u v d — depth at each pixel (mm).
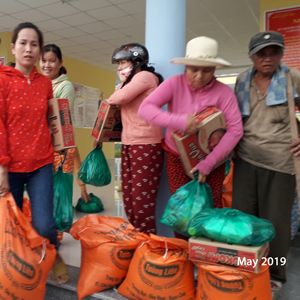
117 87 2109
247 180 1885
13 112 1646
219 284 1499
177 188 1931
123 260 1852
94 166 2160
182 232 1743
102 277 1825
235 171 1960
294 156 1728
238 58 8859
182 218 1703
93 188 5215
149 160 1912
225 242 1520
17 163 1677
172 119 1650
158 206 2184
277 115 1767
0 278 1523
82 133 9156
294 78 1763
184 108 1791
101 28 6711
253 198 1900
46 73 2404
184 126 1633
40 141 1747
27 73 1734
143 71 1935
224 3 5328
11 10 5762
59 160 2223
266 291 1543
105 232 1951
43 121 1771
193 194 1734
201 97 1774
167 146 1910
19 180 1755
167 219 1750
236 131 1729
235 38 7184
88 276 1853
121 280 1876
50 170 1804
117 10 5742
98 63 9742
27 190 1797
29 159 1699
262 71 1744
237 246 1478
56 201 1979
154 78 1958
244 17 5926
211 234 1537
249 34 6914
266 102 1767
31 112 1700
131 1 5359
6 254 1542
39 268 1626
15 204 1647
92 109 5605
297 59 3660
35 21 6297
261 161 1823
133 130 1914
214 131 1700
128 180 1997
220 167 1893
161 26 2160
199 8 5512
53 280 1992
